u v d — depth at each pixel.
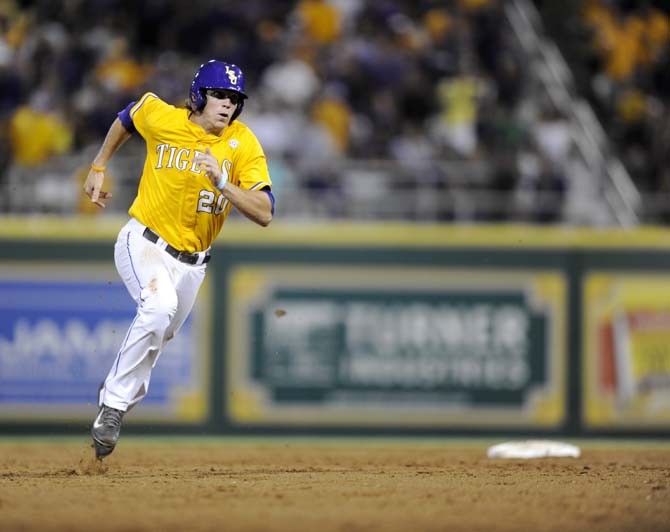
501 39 56.06
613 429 42.97
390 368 42.47
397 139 50.78
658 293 43.19
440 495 19.75
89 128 49.72
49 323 41.44
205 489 20.55
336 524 16.64
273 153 48.59
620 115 57.53
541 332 42.94
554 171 46.91
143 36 55.47
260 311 42.03
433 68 54.03
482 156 48.62
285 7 56.38
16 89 51.19
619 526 16.95
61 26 55.12
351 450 35.06
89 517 17.08
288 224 42.41
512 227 43.22
